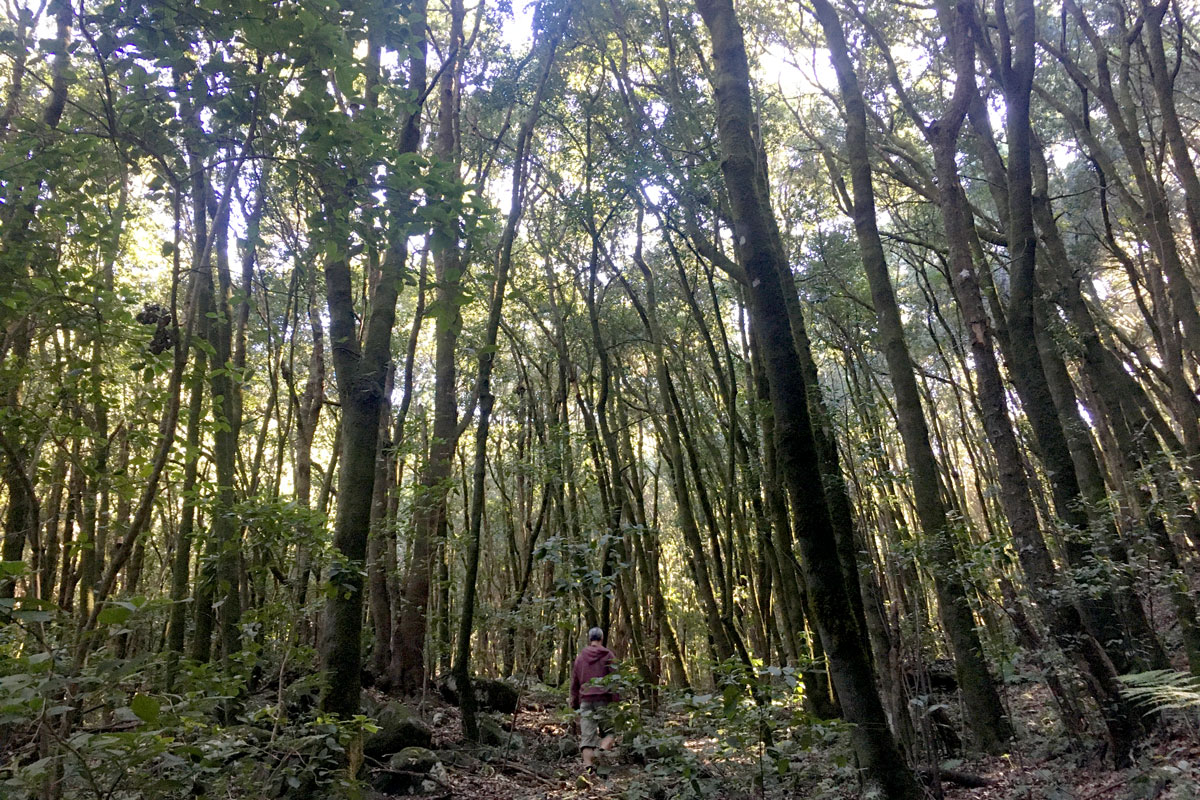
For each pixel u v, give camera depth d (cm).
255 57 341
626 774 594
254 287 973
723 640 768
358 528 504
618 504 858
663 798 502
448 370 998
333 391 1411
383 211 357
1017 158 642
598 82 984
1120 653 546
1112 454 1148
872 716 383
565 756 717
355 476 514
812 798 460
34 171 345
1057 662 521
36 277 348
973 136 1148
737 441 815
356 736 412
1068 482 627
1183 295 704
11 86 594
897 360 682
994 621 667
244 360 729
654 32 903
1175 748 477
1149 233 802
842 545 489
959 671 654
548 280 1160
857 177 702
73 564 570
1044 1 1100
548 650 946
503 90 905
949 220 632
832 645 391
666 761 455
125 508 791
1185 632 581
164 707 262
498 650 1474
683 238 796
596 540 595
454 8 948
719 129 451
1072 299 880
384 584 938
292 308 1146
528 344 1422
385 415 895
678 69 881
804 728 417
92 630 247
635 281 1250
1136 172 752
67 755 222
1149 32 730
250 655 372
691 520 875
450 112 999
